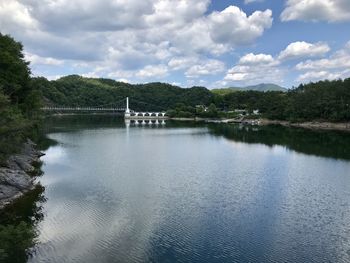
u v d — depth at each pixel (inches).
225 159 3341.5
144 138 5211.6
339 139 5039.4
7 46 3334.2
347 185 2358.5
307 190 2230.6
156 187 2263.8
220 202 1969.7
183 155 3572.8
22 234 1268.5
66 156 3351.4
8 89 3142.2
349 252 1402.6
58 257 1309.1
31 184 2174.0
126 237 1492.4
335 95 7696.9
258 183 2394.2
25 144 3294.8
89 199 1979.6
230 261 1314.0
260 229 1604.3
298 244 1461.6
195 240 1480.1
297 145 4357.8
